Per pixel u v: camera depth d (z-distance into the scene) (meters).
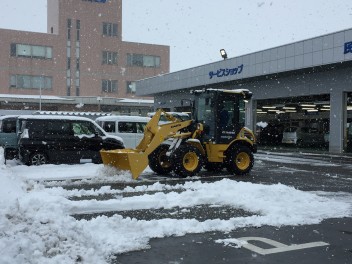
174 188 9.37
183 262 4.57
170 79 34.69
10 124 14.88
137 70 53.28
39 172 11.87
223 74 28.28
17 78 46.84
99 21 50.84
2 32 46.06
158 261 4.59
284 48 23.31
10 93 46.53
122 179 10.73
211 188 8.80
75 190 8.91
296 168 14.62
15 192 6.57
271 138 33.16
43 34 47.97
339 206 7.46
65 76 49.09
